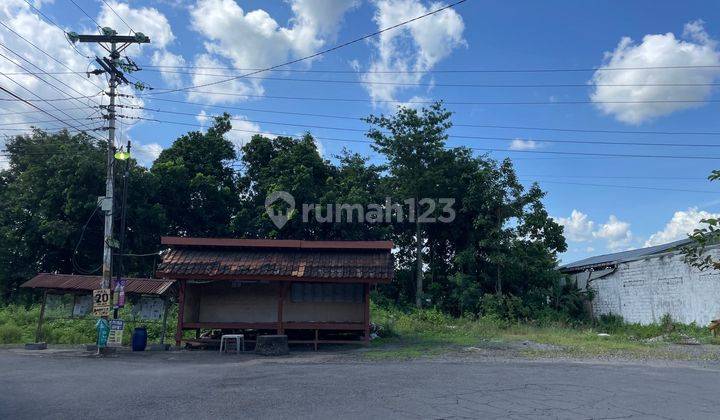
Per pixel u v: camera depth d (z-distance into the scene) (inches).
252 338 741.9
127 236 1150.3
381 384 383.6
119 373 447.2
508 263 1113.4
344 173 1371.8
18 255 1197.7
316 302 749.9
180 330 679.7
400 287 1291.8
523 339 754.2
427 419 277.1
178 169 1210.0
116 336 621.0
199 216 1248.8
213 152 1328.7
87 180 1103.6
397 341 737.6
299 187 1184.2
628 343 705.0
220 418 281.0
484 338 771.4
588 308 1130.7
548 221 1138.0
